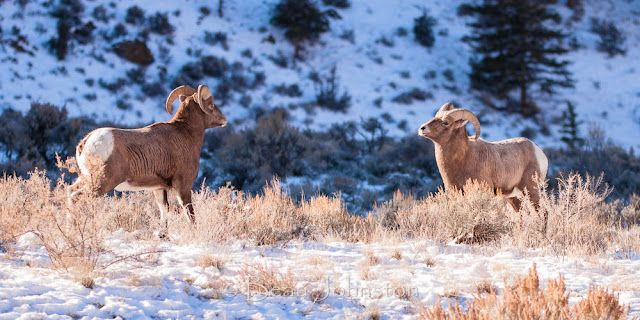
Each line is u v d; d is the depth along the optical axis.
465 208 35.41
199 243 30.03
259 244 31.91
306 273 25.19
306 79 180.75
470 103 181.12
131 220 35.66
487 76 188.38
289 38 199.00
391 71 192.25
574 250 31.20
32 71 146.50
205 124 35.25
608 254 31.77
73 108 137.12
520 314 16.77
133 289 21.00
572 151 129.75
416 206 40.34
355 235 35.53
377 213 43.66
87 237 24.20
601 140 118.00
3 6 167.25
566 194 37.06
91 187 26.66
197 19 196.38
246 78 172.62
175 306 20.14
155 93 154.50
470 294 23.00
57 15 170.75
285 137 94.62
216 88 163.62
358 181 91.94
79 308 19.08
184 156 33.38
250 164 86.25
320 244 32.53
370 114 164.62
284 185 84.75
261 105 160.62
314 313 20.64
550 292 17.64
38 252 25.91
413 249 31.97
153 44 175.12
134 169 30.83
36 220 25.12
